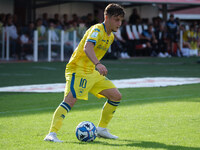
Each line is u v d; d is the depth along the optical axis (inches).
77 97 632.4
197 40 3718.0
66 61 2723.9
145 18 3636.8
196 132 679.1
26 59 2726.4
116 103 658.2
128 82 1531.7
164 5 3656.5
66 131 697.0
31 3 3208.7
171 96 1149.1
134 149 562.3
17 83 1492.4
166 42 3415.4
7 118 818.8
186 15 4377.5
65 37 2802.7
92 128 621.0
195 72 2012.8
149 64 2536.9
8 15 2689.5
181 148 570.6
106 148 566.9
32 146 580.1
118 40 3080.7
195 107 943.0
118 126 733.9
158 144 595.5
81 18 3341.5
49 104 1014.4
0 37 2652.6
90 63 647.1
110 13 631.2
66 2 3319.4
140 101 1049.5
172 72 2004.2
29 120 796.6
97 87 665.6
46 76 1758.1
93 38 616.4
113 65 2420.0
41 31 2689.5
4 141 614.2
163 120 786.8
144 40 3275.1
